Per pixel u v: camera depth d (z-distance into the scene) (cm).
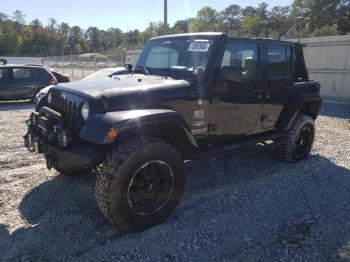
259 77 481
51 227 355
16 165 540
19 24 11112
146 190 346
